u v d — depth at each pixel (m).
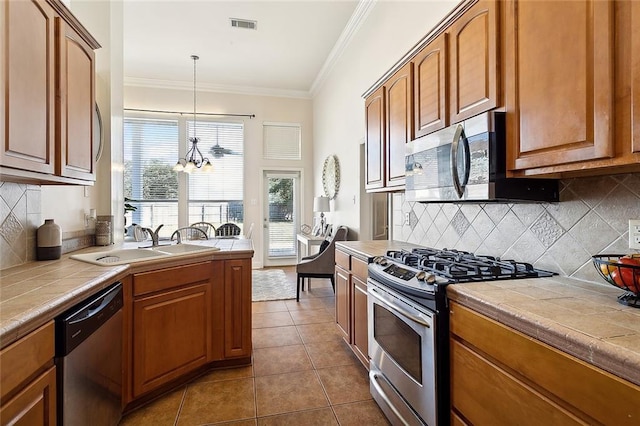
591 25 1.02
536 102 1.22
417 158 1.93
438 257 1.90
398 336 1.72
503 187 1.39
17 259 1.84
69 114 1.77
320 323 3.39
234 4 3.75
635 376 0.69
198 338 2.29
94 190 2.79
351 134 4.43
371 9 3.69
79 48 1.89
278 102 6.54
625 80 0.93
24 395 1.00
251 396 2.12
